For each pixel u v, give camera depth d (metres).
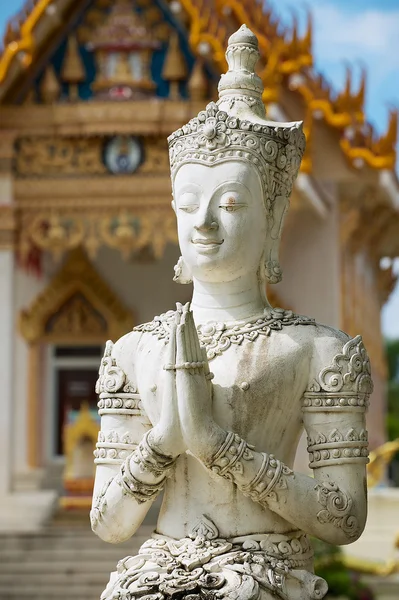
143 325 7.96
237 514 7.55
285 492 7.37
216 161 7.72
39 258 39.44
